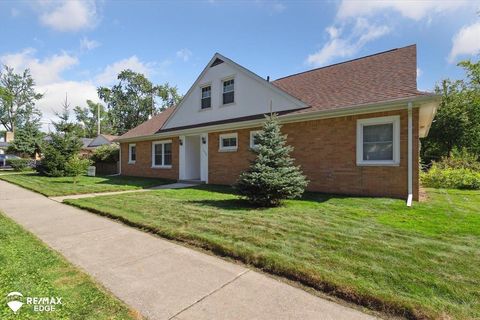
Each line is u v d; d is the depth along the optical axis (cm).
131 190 1084
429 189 1103
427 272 306
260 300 270
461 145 2378
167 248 421
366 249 376
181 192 968
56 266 343
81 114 5338
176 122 1508
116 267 351
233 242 413
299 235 440
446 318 229
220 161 1220
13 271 324
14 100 4431
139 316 239
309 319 238
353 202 711
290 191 685
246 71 1170
